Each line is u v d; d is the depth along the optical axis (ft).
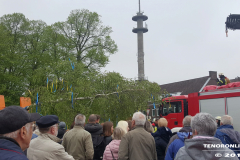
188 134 10.32
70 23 81.05
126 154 11.32
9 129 5.43
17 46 73.87
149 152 11.45
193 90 127.44
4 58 66.59
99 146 15.44
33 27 82.94
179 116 39.24
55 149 8.90
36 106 31.45
